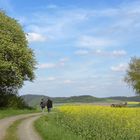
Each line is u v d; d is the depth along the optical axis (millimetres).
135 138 27391
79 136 29703
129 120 33188
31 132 31766
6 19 72125
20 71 71062
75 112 44844
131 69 116000
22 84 70625
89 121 34594
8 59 69688
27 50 72438
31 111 65375
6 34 70625
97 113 40781
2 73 67812
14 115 54344
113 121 33375
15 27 72000
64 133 29922
